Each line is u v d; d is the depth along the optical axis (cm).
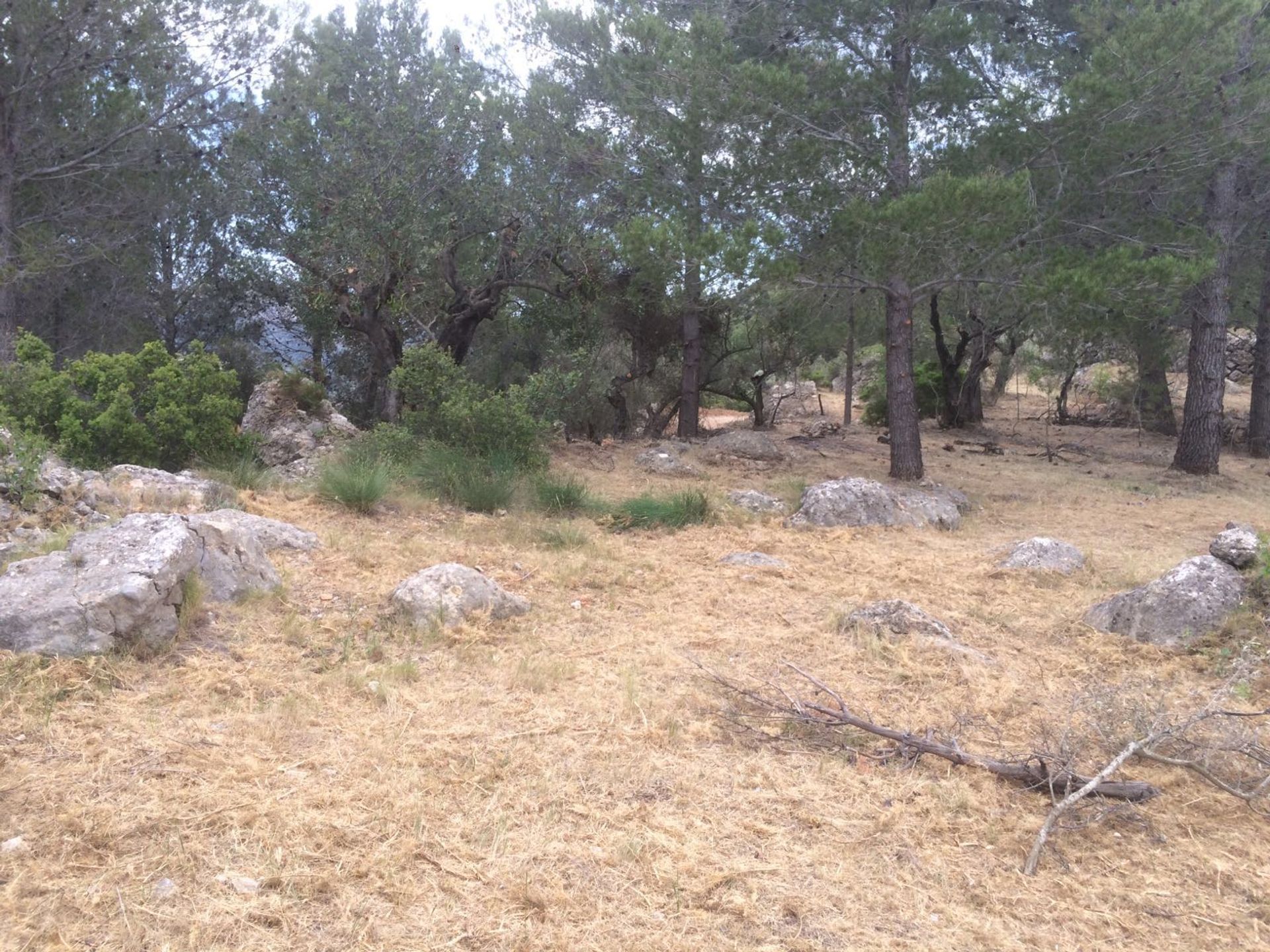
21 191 1655
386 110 1617
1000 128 1299
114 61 1614
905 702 477
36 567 474
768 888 302
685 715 444
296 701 425
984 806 366
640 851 318
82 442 927
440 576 583
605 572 729
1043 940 283
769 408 2839
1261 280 1948
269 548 664
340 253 1456
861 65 1379
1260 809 374
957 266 1275
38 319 1816
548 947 266
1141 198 1420
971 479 1533
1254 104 1323
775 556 830
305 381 1230
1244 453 2038
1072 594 711
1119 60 1252
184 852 297
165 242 1930
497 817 334
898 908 296
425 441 1159
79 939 254
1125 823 359
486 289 1573
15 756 352
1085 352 2306
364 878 293
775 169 1298
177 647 474
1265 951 282
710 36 1305
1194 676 530
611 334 1914
